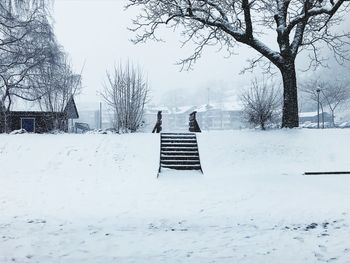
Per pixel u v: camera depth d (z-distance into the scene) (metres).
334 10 16.84
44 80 24.86
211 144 16.55
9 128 23.88
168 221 8.01
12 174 13.31
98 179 12.98
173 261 5.57
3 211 8.95
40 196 10.59
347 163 14.63
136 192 11.09
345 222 7.52
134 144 16.20
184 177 13.40
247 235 6.90
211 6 18.98
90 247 6.29
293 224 7.57
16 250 6.13
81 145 15.90
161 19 18.84
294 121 18.91
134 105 20.12
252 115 19.91
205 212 8.73
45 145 15.79
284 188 10.95
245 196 10.20
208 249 6.12
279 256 5.72
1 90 25.92
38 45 25.59
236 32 18.78
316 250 5.96
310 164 14.83
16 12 24.69
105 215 8.55
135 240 6.68
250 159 15.34
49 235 7.02
